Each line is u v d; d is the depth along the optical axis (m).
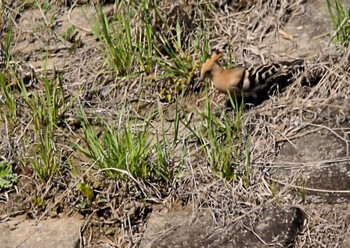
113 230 10.42
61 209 10.72
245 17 12.58
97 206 10.59
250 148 10.78
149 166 10.74
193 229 10.10
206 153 10.71
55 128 11.59
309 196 10.22
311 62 11.48
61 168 11.05
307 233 9.89
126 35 12.25
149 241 10.13
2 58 12.73
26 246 10.39
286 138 10.82
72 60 12.52
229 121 11.05
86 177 10.78
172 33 12.37
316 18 12.28
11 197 10.91
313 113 11.03
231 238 9.91
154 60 12.03
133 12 12.54
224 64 11.94
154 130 11.39
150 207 10.48
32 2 13.36
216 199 10.31
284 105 11.17
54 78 12.33
